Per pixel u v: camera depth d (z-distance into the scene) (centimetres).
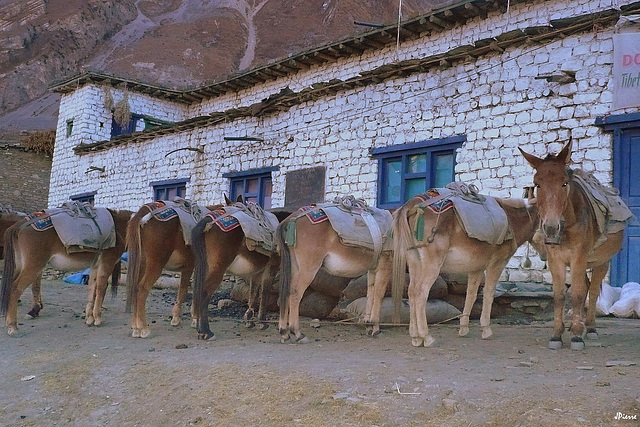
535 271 933
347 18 6241
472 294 659
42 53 5719
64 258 723
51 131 2844
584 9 1098
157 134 1758
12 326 695
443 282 778
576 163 906
